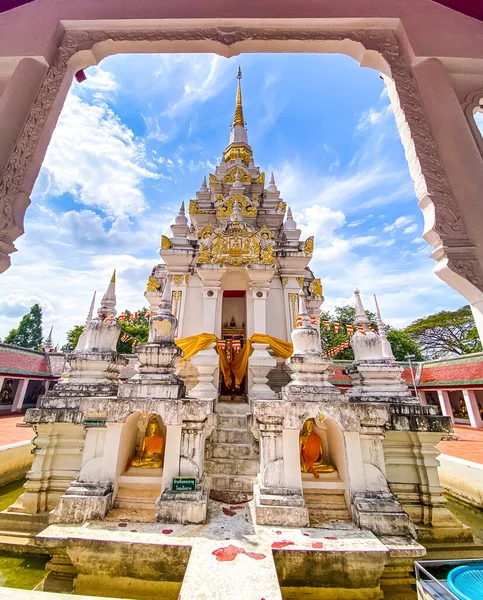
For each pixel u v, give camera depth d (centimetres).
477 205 318
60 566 472
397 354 3362
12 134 352
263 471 536
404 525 482
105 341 759
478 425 2012
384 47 396
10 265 319
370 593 418
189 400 562
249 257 1016
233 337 1205
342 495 554
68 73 399
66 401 661
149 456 602
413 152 349
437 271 308
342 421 548
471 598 304
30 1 410
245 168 1455
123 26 403
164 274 1383
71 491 523
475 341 3341
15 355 2512
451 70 387
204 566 372
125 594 421
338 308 3475
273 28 402
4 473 987
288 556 418
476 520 807
